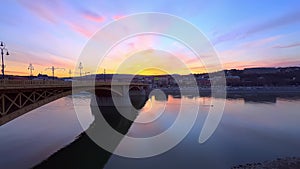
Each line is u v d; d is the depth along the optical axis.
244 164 17.45
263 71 172.62
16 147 23.27
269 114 43.97
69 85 25.64
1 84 12.82
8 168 17.59
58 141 25.77
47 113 48.66
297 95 93.69
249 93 107.50
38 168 17.55
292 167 16.67
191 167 16.97
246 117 40.09
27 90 16.52
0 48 24.31
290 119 38.19
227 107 54.75
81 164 18.09
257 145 22.55
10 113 14.18
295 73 157.62
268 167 16.72
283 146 22.33
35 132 30.44
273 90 119.12
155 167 17.14
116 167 17.27
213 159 18.58
